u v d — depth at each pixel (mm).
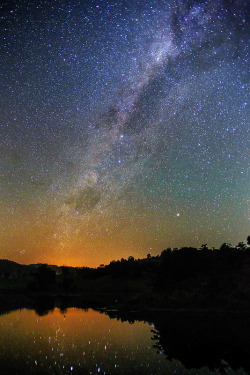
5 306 33125
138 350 13977
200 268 36250
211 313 23812
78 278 66188
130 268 60594
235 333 17359
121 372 11016
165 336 16844
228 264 35938
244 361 12352
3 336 17203
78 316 25047
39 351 13852
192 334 17266
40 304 34906
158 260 60656
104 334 17594
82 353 13484
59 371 11141
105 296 43156
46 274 63406
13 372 11039
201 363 12117
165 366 11672
